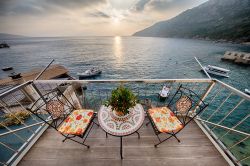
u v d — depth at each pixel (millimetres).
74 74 37219
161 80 2725
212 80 2617
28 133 7254
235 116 15414
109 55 68875
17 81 18828
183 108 2592
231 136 10695
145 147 2533
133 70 40094
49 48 109000
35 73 23250
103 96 19266
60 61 54781
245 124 13992
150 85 23672
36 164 2309
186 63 44344
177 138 2596
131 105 2182
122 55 68062
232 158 2303
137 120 2250
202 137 2695
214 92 21156
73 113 2674
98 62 52062
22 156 2385
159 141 2635
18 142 6750
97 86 24047
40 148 2561
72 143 2648
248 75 30047
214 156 2352
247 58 38625
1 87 16344
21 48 113938
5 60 59938
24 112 8555
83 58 61031
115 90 2232
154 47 99875
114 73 37781
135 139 2691
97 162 2318
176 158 2338
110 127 2143
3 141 6801
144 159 2334
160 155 2389
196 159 2312
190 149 2477
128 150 2486
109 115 2357
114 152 2463
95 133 2846
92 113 2680
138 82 2770
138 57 60688
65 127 2365
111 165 2266
